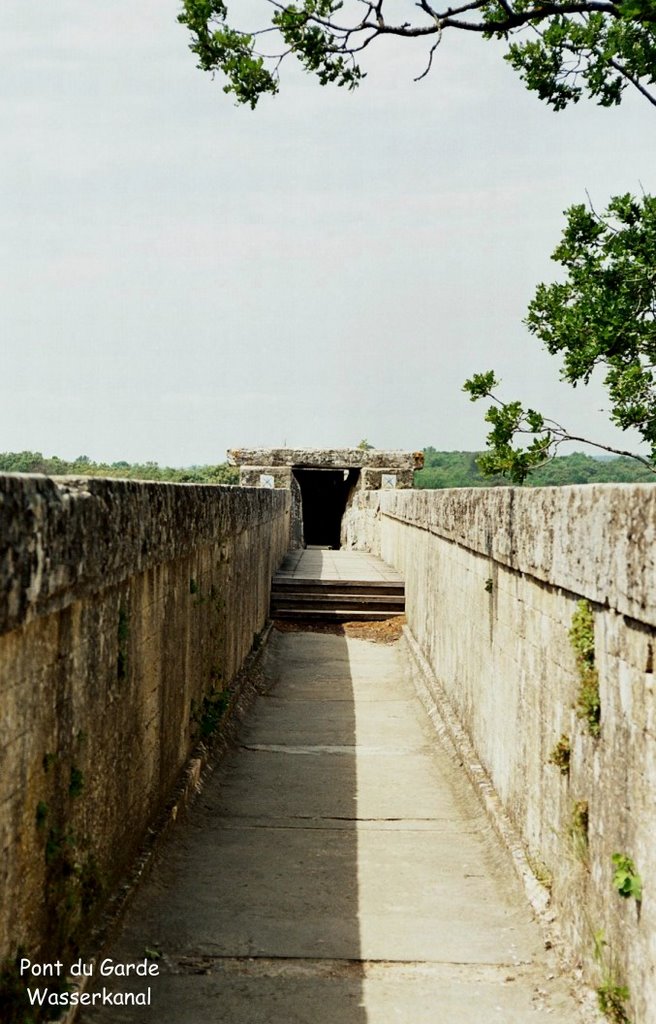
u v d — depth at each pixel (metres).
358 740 9.55
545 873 5.36
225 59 11.52
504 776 6.74
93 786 4.48
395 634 15.00
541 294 13.66
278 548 18.61
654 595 3.60
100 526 4.28
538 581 5.73
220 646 8.99
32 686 3.57
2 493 3.06
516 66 12.88
